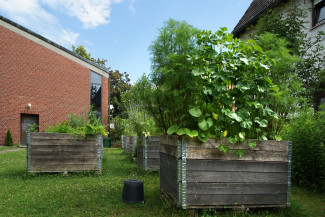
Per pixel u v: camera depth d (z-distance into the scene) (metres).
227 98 3.10
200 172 2.97
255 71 3.14
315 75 6.23
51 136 5.21
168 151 3.42
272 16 7.22
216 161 3.02
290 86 3.65
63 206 3.17
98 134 5.43
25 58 15.58
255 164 3.11
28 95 15.65
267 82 3.19
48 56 16.72
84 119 6.74
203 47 3.16
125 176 5.33
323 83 6.20
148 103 3.78
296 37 6.84
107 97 21.41
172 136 3.22
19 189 3.98
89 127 5.38
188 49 3.31
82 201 3.34
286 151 3.20
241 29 10.45
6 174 5.17
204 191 2.96
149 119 6.59
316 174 4.30
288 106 3.40
